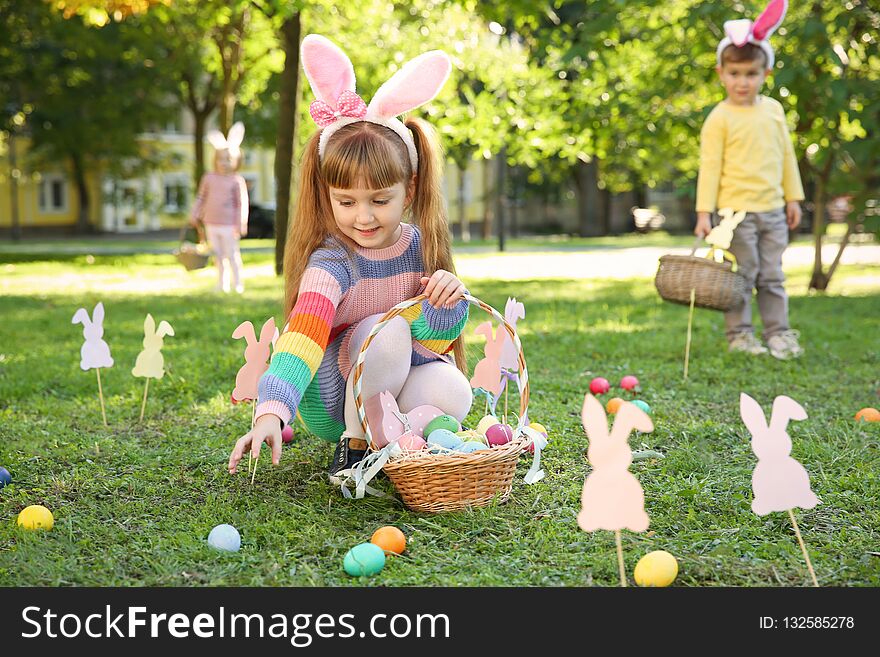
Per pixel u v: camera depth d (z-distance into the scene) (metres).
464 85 14.24
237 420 4.46
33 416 4.59
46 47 23.64
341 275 3.29
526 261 18.23
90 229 39.62
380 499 3.33
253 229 31.31
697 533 2.95
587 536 2.96
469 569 2.73
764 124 6.09
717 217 6.18
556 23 11.80
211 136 11.12
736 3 8.84
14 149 33.34
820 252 10.66
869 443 3.94
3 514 3.19
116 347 6.55
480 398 4.80
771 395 4.91
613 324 7.62
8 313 8.83
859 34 9.12
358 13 14.38
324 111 3.28
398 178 3.20
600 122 11.09
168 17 15.88
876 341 6.53
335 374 3.40
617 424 2.39
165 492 3.43
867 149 8.68
